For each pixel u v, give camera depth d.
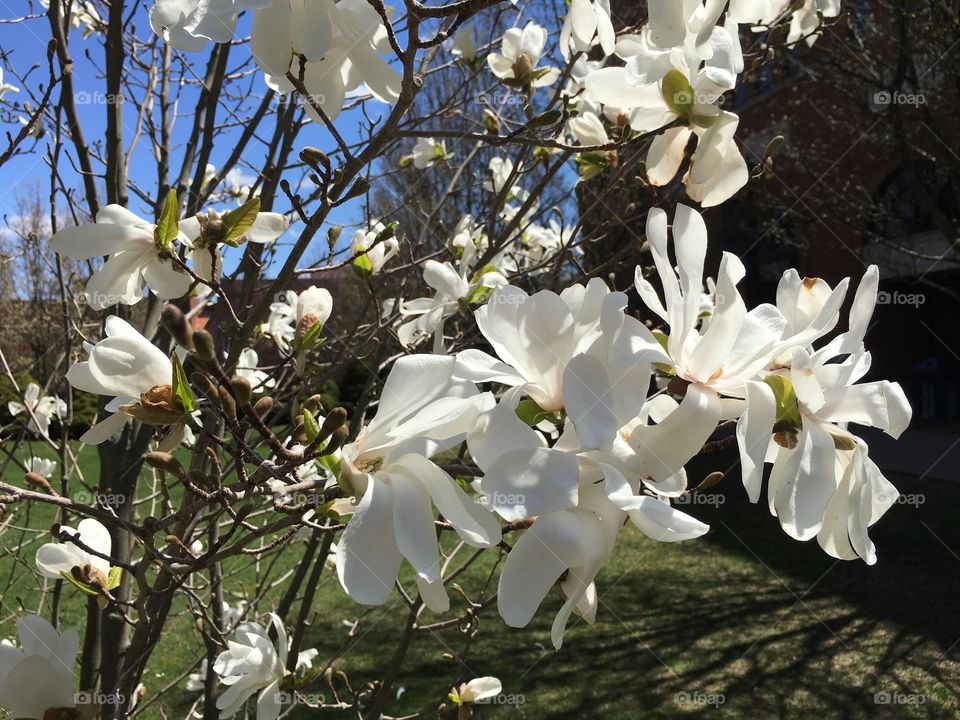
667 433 0.36
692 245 0.38
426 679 1.68
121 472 0.74
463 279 0.82
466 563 0.83
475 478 0.42
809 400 0.37
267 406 0.38
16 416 1.00
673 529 0.31
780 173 3.55
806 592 2.13
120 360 0.40
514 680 1.70
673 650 1.83
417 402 0.35
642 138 0.50
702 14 0.45
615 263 0.85
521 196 1.33
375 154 0.47
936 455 3.42
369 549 0.32
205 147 0.81
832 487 0.38
